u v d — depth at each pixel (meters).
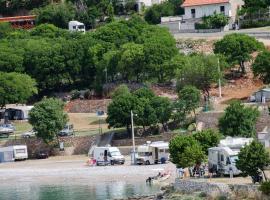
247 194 179.75
